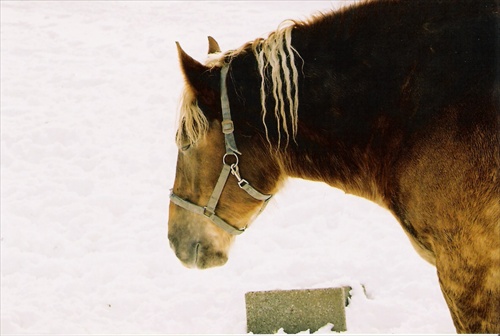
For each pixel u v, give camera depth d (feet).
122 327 20.84
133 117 40.93
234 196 10.94
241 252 26.02
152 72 47.85
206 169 10.85
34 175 34.55
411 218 9.52
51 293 23.67
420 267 23.18
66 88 45.37
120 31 57.98
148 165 35.27
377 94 9.78
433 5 9.80
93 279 24.90
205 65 10.85
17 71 48.03
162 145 37.42
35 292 23.72
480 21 9.36
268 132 10.45
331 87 10.05
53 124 39.70
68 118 40.70
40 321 21.06
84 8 66.23
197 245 11.35
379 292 21.67
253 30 56.65
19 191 32.83
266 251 26.13
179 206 11.43
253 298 18.65
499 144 8.70
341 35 10.19
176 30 57.72
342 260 23.95
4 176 34.45
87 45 54.19
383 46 9.87
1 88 45.03
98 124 39.99
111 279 24.98
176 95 43.86
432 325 18.54
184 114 10.73
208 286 23.63
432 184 9.11
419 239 9.59
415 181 9.30
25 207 31.19
